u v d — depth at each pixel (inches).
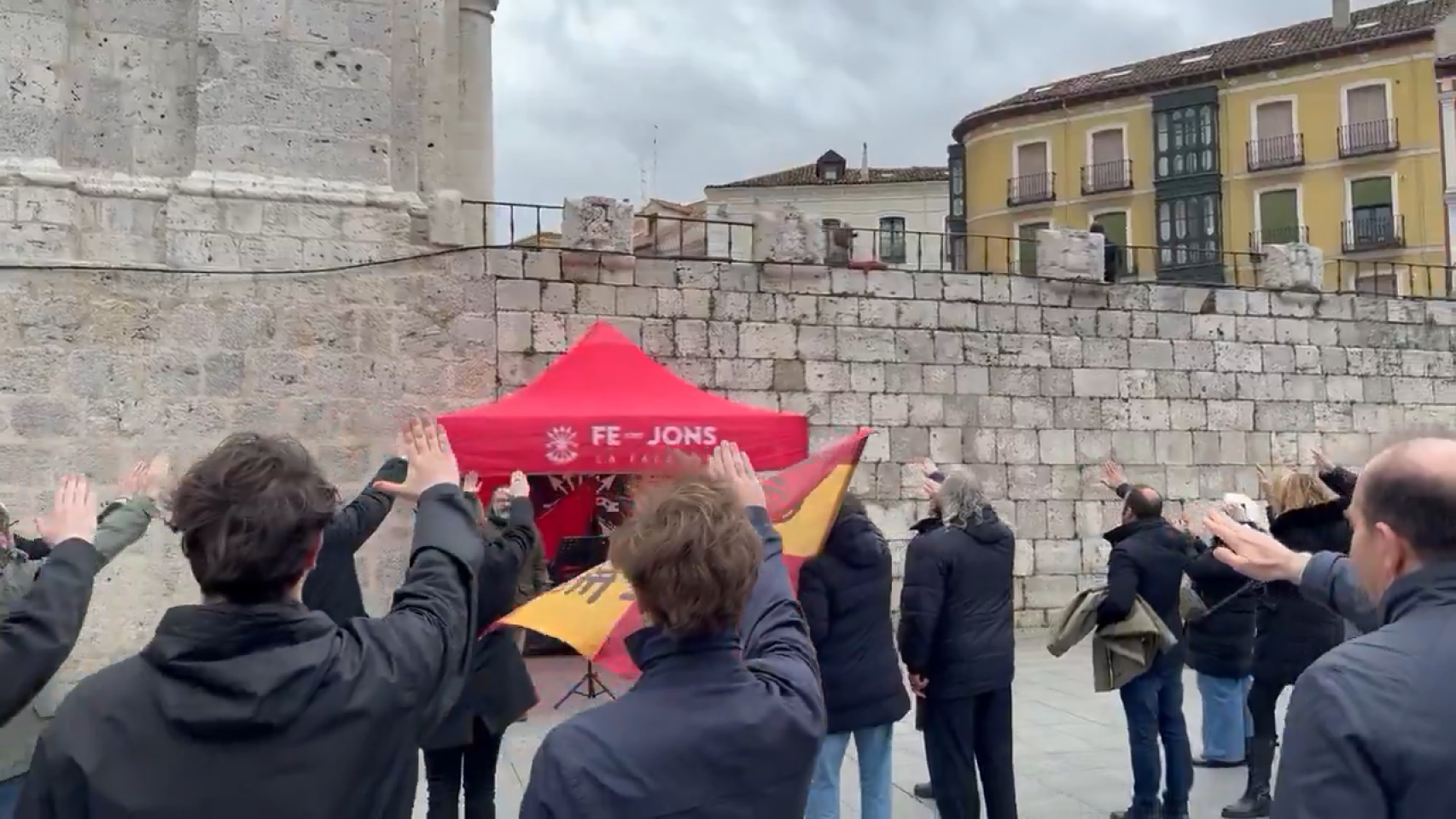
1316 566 119.1
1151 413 512.4
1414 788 74.2
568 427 277.9
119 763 78.2
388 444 387.2
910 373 475.5
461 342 402.6
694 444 284.0
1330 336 546.6
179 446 361.1
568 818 80.7
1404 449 88.4
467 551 101.9
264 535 83.0
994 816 200.8
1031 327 496.7
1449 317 571.5
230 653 81.0
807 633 102.4
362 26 394.3
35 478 345.4
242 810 78.2
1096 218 1571.1
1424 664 77.9
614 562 93.0
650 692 87.1
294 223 379.9
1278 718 331.0
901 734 326.0
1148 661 218.7
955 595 198.2
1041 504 491.2
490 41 459.2
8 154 352.2
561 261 422.6
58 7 361.4
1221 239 1489.9
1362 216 1412.4
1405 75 1384.1
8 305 346.6
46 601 106.9
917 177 1779.0
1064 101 1584.6
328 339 381.7
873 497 465.7
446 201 403.5
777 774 85.6
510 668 194.2
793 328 458.6
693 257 445.4
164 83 377.4
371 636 89.2
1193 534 267.9
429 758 197.8
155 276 362.9
